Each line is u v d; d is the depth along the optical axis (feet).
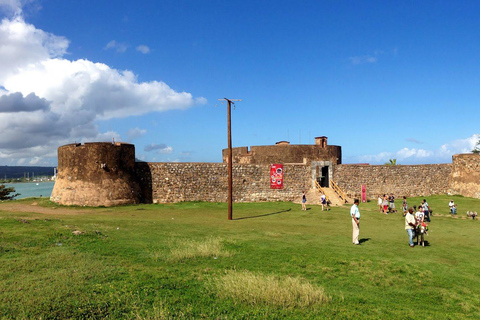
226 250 38.34
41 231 40.86
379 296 26.91
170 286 25.70
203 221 63.52
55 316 19.74
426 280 30.66
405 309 24.31
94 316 20.17
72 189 82.79
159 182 96.27
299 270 32.04
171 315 20.83
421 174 123.13
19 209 74.13
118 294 23.35
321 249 40.73
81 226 46.78
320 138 141.49
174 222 59.72
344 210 85.15
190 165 99.30
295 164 108.47
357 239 44.98
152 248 37.27
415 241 47.70
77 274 26.50
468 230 58.90
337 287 28.35
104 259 31.63
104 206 82.02
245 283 26.21
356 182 115.14
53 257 30.91
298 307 23.98
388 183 118.73
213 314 21.70
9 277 25.29
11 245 33.83
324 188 108.17
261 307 23.57
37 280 24.79
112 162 86.28
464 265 35.37
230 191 68.69
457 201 107.34
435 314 23.53
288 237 48.44
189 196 98.43
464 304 25.68
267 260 34.99
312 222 65.72
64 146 86.43
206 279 27.99
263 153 137.39
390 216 76.38
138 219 61.93
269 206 92.02
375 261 35.91
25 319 18.85
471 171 119.34
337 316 22.43
